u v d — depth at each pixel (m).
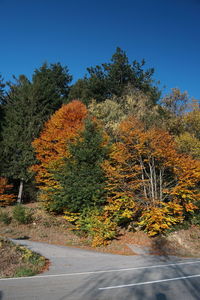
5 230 17.52
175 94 32.38
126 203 16.33
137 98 29.05
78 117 24.62
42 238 16.36
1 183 23.00
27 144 26.16
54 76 42.81
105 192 17.70
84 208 16.94
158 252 13.86
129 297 5.90
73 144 18.70
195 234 17.00
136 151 18.17
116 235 16.41
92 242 15.04
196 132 26.34
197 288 6.79
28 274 8.34
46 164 22.22
